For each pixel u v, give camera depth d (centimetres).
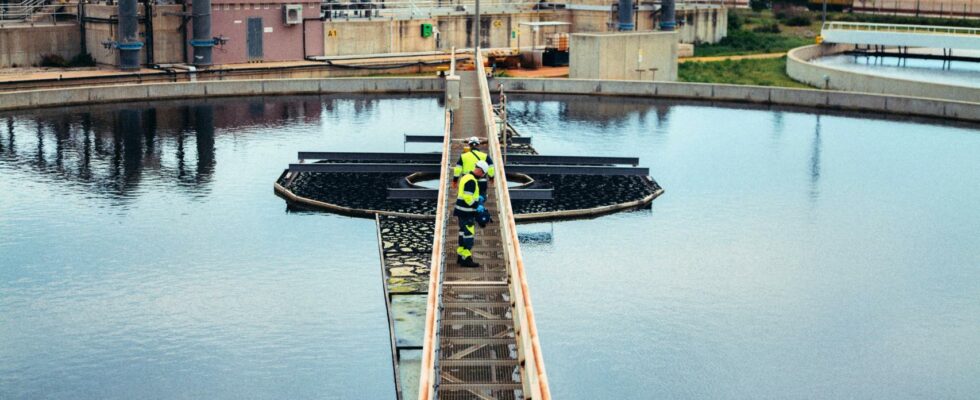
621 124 5616
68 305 2878
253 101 6266
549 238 3500
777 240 3519
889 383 2469
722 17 9312
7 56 6631
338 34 7419
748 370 2522
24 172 4334
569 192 4066
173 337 2666
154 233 3516
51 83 6109
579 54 7100
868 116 5969
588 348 2622
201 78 6600
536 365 1633
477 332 2208
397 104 6231
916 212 3891
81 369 2491
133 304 2884
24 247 3359
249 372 2477
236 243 3416
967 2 10900
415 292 2934
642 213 3828
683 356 2589
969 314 2888
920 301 2977
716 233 3588
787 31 10338
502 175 2917
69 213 3741
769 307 2911
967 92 6019
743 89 6431
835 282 3117
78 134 5131
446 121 3909
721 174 4450
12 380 2433
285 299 2922
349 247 3375
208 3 6631
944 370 2539
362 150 4853
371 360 2539
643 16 8594
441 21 7956
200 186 4147
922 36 8781
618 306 2897
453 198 3097
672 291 3016
